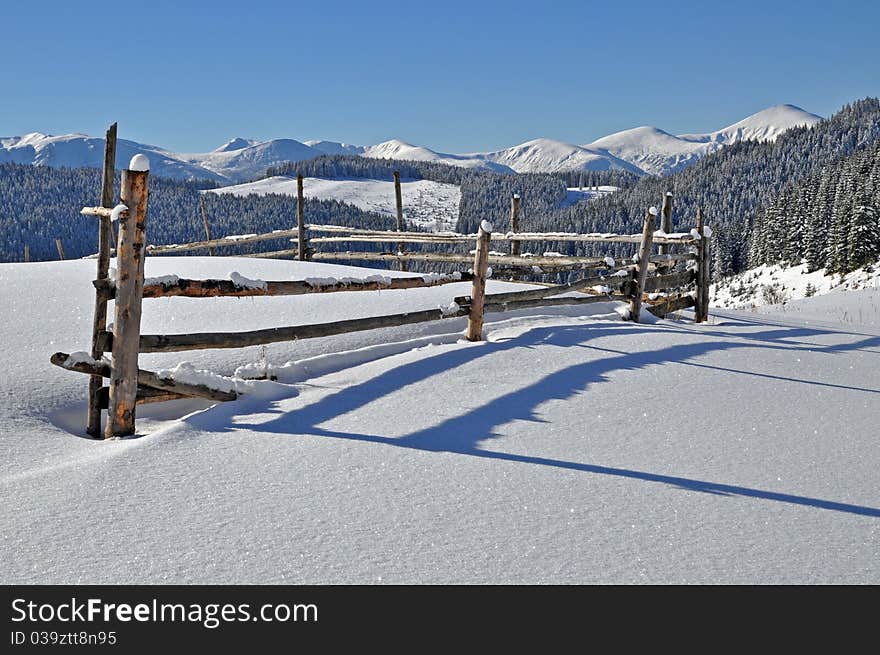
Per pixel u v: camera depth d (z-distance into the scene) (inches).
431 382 216.1
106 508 123.8
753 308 1104.2
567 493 135.9
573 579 103.8
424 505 128.2
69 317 268.2
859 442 177.6
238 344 205.3
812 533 121.8
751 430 183.0
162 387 185.2
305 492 133.1
